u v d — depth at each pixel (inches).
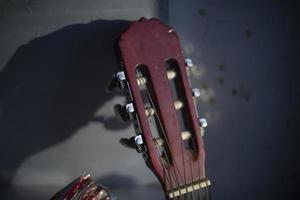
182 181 15.1
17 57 19.0
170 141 15.1
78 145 20.8
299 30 20.6
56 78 19.6
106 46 19.3
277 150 21.6
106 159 21.1
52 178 21.2
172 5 19.1
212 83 20.4
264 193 21.7
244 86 20.7
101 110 20.3
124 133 20.7
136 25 15.0
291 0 20.2
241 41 20.2
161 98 15.0
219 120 20.9
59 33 18.8
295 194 21.9
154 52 15.1
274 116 21.3
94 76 19.8
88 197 15.6
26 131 20.4
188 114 15.4
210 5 19.5
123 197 20.9
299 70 21.0
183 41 19.6
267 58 20.6
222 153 21.2
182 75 15.4
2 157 20.7
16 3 18.1
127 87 14.8
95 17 18.8
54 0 18.3
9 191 20.9
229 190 21.5
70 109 20.2
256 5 20.0
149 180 21.5
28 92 19.7
